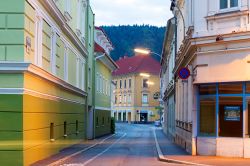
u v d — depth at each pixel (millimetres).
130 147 32125
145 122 113375
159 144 34062
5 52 16906
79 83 34594
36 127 19109
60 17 24188
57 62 24422
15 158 16875
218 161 19156
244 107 20578
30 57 17953
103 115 51531
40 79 19797
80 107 34906
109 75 58656
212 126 21656
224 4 21000
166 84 58844
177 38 36938
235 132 20812
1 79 16875
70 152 25469
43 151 20859
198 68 21656
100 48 45844
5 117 16859
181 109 31062
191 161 19422
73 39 30031
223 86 21250
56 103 24219
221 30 20703
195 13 21844
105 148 30922
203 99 22156
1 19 16969
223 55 20797
